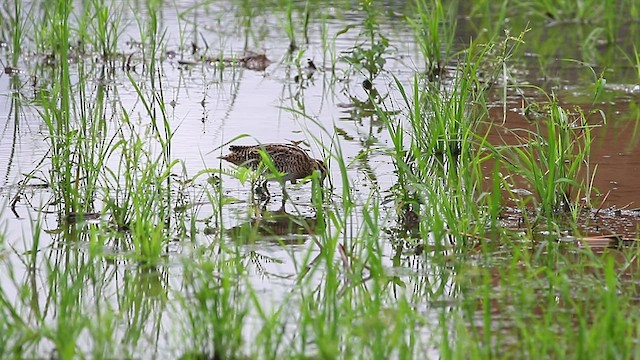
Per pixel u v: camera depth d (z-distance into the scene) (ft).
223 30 74.90
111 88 58.75
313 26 76.02
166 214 39.22
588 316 30.01
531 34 74.43
